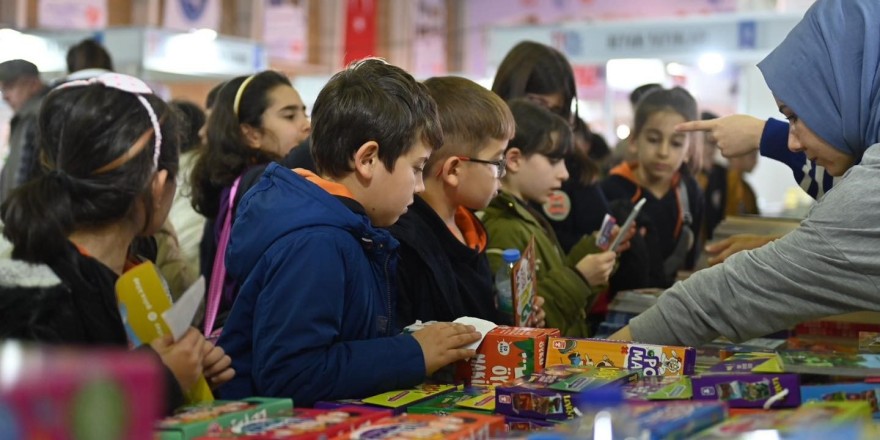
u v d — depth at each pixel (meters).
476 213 2.79
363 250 1.87
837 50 1.93
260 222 1.82
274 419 1.43
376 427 1.36
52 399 0.75
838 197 1.78
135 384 0.79
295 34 9.59
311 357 1.71
